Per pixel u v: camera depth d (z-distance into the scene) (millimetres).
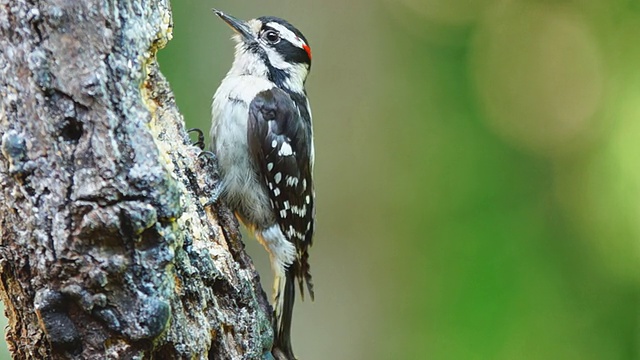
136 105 5156
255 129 8102
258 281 6828
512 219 13797
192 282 5629
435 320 13016
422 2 14133
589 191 14289
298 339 13039
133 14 5270
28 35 5020
